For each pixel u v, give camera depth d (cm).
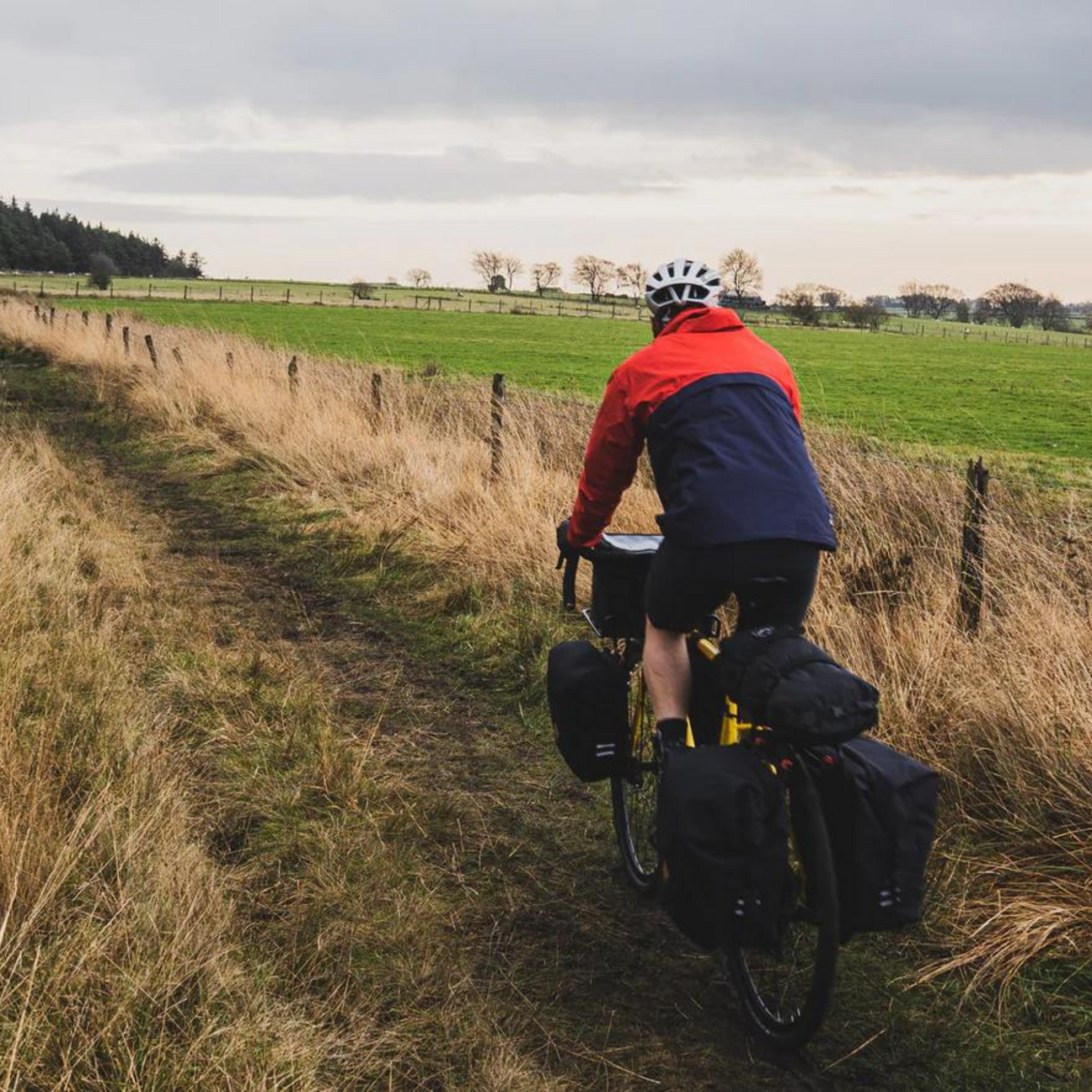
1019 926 326
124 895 300
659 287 302
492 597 674
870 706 238
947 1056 287
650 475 812
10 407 1581
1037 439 2484
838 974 321
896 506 663
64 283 13188
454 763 470
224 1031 260
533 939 338
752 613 276
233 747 458
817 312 11600
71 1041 248
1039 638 453
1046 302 13950
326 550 817
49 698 448
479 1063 274
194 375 1529
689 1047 290
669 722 287
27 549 688
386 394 1231
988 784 409
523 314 10206
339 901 344
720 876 244
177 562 795
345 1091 260
